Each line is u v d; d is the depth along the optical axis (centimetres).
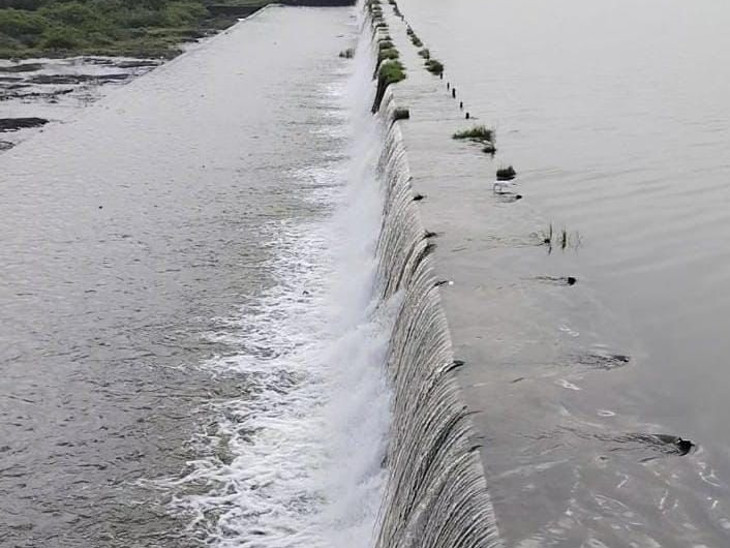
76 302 1556
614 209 1388
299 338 1423
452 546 675
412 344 1070
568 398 843
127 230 1888
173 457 1141
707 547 641
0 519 1039
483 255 1193
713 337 987
